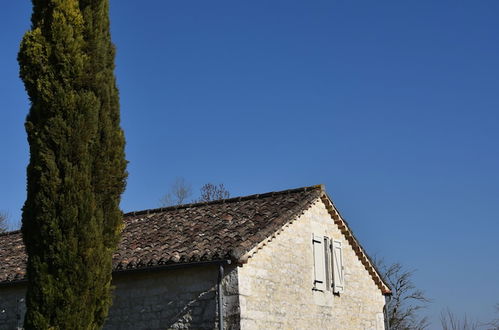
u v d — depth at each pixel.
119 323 14.73
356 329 17.67
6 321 16.45
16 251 18.27
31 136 11.99
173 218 17.19
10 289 16.62
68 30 12.22
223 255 13.59
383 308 19.23
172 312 14.20
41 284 11.38
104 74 12.52
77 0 12.52
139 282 14.75
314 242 16.62
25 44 12.20
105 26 12.79
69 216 11.58
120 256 15.04
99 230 11.89
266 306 14.40
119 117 12.73
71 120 11.98
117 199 12.39
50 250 11.46
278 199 16.91
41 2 12.57
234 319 13.58
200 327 13.83
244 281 13.86
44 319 11.27
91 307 11.65
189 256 13.96
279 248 15.27
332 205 17.50
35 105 12.10
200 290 14.01
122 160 12.57
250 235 14.41
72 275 11.45
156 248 15.02
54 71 12.11
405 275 33.50
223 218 16.03
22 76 12.20
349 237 18.14
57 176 11.73
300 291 15.67
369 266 18.69
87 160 12.01
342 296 17.39
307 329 15.66
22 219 11.89
